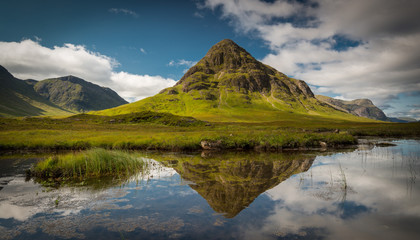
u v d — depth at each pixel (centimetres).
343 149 2405
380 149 2381
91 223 610
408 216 633
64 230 568
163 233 548
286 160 1703
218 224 596
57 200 799
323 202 757
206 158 1844
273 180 1068
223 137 2748
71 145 2444
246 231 554
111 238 527
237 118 15725
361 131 4797
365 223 593
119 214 671
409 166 1413
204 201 780
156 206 734
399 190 891
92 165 1263
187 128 6406
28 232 560
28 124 5403
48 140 2567
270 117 16612
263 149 2461
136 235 539
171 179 1104
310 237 518
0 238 526
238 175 1190
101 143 2509
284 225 585
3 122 5322
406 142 3138
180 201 780
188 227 581
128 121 7800
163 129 5819
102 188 952
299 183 1006
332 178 1102
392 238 510
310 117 18250
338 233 539
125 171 1292
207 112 18100
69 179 1116
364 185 968
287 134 3188
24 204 761
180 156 1986
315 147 2597
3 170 1335
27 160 1727
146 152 2288
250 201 776
